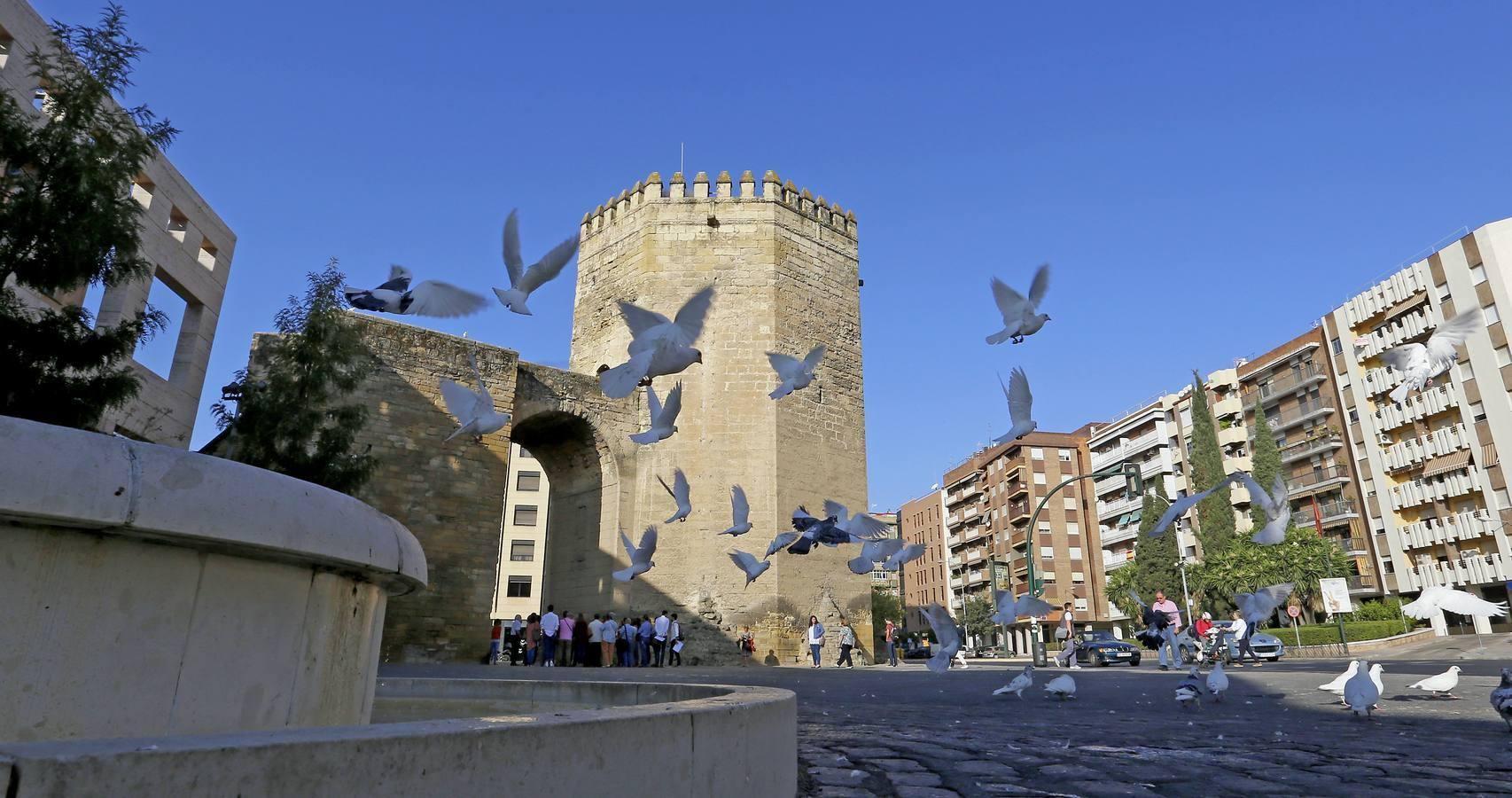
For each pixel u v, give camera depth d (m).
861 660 28.97
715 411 29.12
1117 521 78.44
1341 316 57.44
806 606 28.09
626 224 32.38
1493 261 46.69
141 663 2.76
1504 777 5.70
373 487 24.05
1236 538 56.06
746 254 30.95
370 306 4.87
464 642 24.48
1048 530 80.31
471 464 25.89
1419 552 52.22
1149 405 76.44
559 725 2.45
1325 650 40.25
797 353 30.59
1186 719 9.80
